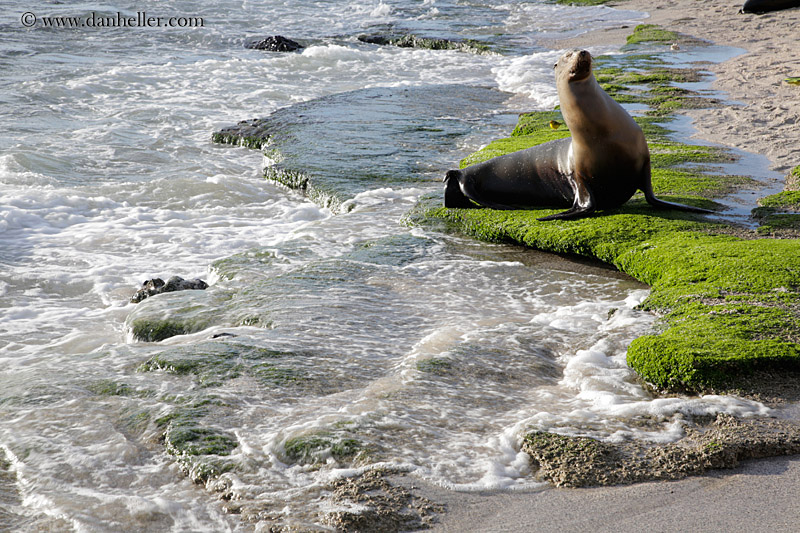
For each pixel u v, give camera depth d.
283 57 36.03
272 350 8.23
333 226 13.95
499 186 13.79
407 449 6.23
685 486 5.70
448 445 6.32
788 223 11.81
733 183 14.55
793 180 14.51
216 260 12.30
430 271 11.27
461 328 8.95
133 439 6.61
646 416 6.74
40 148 20.97
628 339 8.37
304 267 11.45
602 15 51.03
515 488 5.75
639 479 5.82
